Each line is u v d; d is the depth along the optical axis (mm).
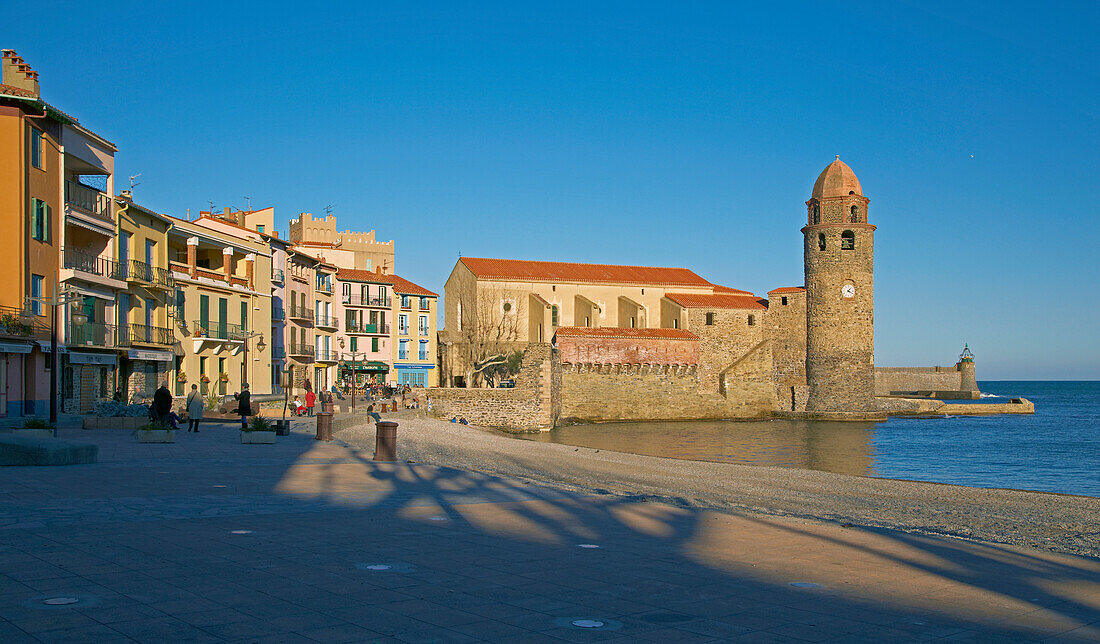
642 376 94375
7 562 9648
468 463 31172
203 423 40531
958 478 43781
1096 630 7941
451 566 10148
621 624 7703
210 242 55344
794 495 26141
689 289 103812
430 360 94438
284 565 9891
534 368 82188
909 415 109938
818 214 101875
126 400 43469
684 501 20250
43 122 39938
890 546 12688
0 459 19859
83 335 40938
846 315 99188
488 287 94188
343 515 14086
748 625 7789
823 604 8703
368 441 36844
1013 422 98625
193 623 7352
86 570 9312
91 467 20094
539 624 7637
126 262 45531
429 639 7082
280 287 67812
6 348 35875
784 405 102125
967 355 151750
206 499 15375
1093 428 87312
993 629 7887
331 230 107938
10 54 39625
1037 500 26625
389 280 91875
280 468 21797
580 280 98312
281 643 6855
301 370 72438
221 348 55938
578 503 16875
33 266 38250
